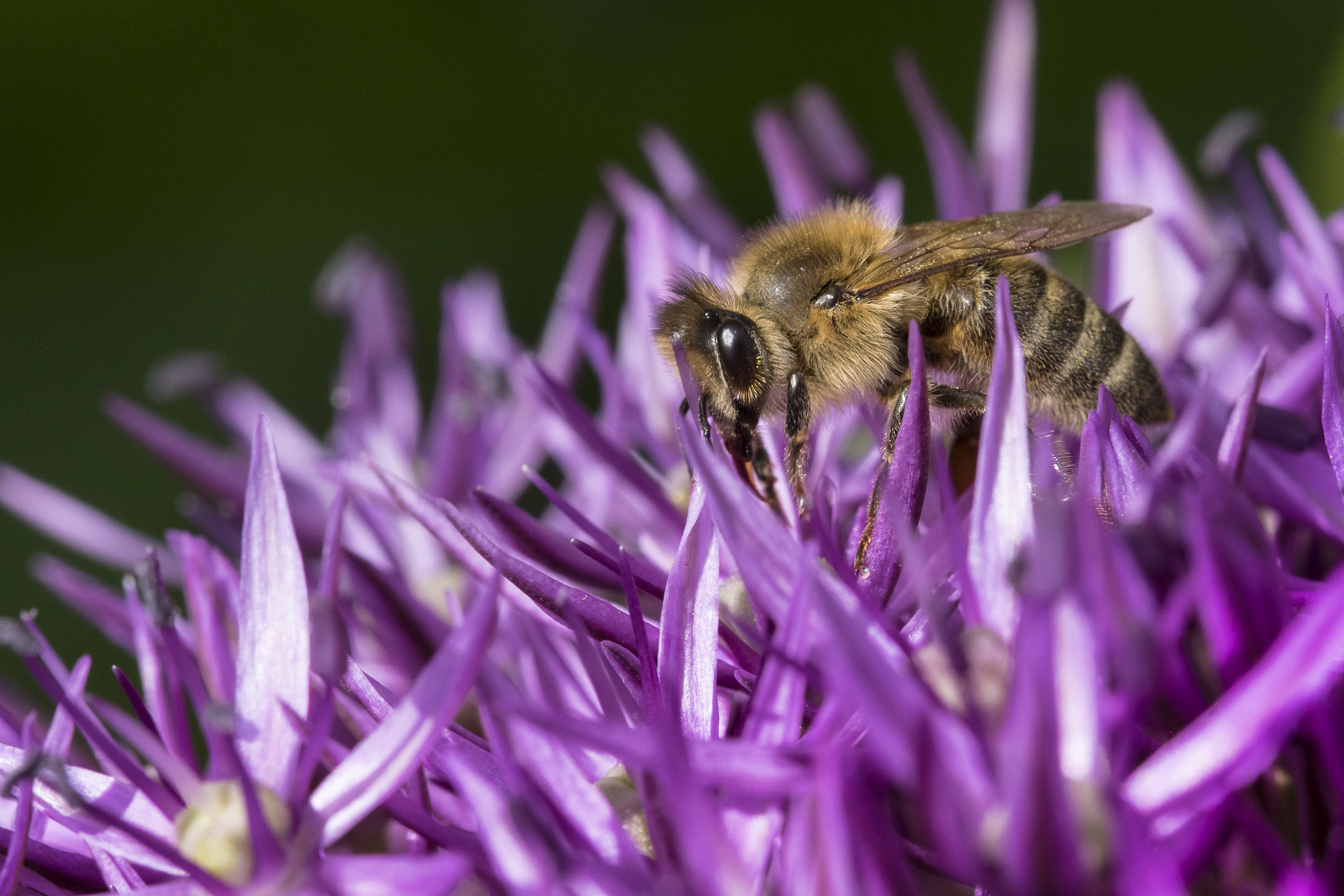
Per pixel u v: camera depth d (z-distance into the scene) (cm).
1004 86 13
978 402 12
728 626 11
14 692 12
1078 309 12
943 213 13
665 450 13
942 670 11
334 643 11
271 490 11
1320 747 11
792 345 12
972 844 10
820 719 11
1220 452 11
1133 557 11
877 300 12
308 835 11
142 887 11
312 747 11
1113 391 12
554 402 12
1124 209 12
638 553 12
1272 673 10
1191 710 11
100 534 13
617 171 13
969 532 11
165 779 11
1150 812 10
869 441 13
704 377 12
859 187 13
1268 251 13
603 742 10
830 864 10
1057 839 10
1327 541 11
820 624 11
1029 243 12
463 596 12
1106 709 11
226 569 12
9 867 11
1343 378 11
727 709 11
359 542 13
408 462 13
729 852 10
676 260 13
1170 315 13
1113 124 13
